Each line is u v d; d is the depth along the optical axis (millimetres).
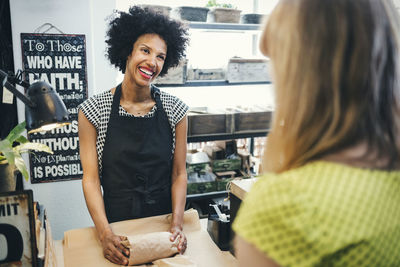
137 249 1348
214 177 3387
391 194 520
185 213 1691
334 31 496
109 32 1851
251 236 512
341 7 499
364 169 516
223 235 1541
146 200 1724
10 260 1101
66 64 2738
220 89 3715
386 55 511
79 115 1705
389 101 530
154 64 1708
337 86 499
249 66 3291
